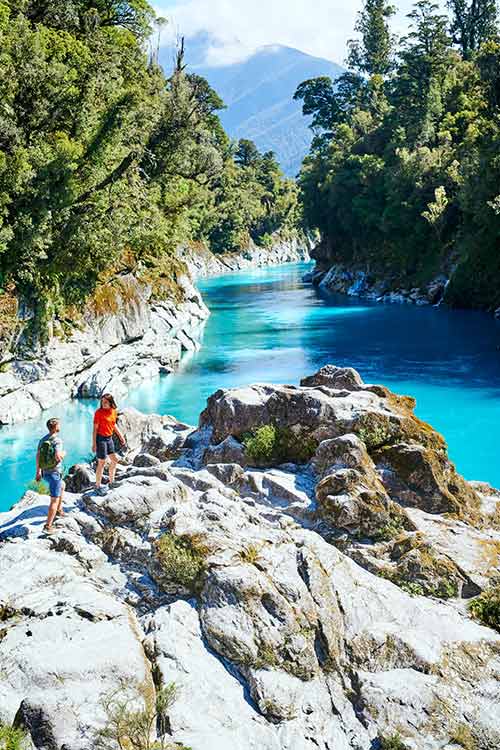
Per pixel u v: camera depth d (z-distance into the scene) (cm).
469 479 2402
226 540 1237
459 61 9750
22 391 3278
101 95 3603
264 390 1900
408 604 1230
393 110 9900
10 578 1173
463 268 6650
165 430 2088
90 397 3584
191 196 5466
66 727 878
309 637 1115
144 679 973
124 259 4506
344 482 1457
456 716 1052
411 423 1662
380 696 1055
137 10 4578
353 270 9056
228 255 14325
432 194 7850
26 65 3125
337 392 1803
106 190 3669
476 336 5116
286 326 6028
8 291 3316
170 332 4784
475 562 1372
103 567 1262
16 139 3133
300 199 10681
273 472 1630
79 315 3834
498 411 3200
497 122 6762
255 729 972
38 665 951
